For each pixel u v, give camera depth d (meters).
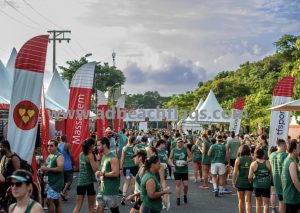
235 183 10.70
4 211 7.67
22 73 10.23
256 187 10.24
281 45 58.62
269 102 45.25
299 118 31.05
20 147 10.16
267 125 42.16
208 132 21.22
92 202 10.29
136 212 9.07
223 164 15.83
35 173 10.21
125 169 14.09
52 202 10.29
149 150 11.11
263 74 71.75
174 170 14.05
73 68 63.53
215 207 13.52
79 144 17.02
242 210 10.66
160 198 7.79
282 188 8.95
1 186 7.97
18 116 10.20
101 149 9.84
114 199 9.72
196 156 19.62
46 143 13.91
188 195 16.00
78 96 17.17
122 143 20.03
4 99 17.62
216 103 32.72
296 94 28.67
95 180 10.23
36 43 10.27
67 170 14.32
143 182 7.71
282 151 9.70
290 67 38.78
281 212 9.66
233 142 17.12
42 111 14.02
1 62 18.77
